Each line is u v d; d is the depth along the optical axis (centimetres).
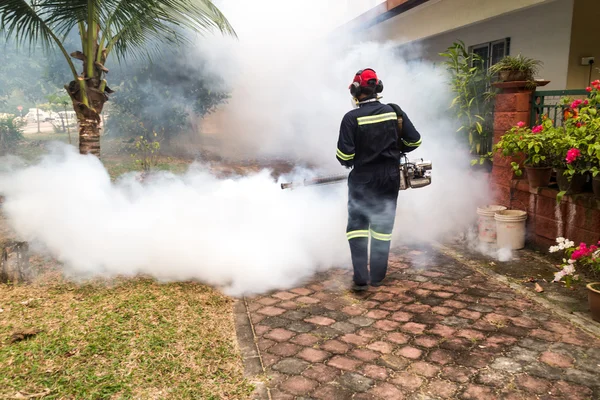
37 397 240
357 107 405
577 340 311
